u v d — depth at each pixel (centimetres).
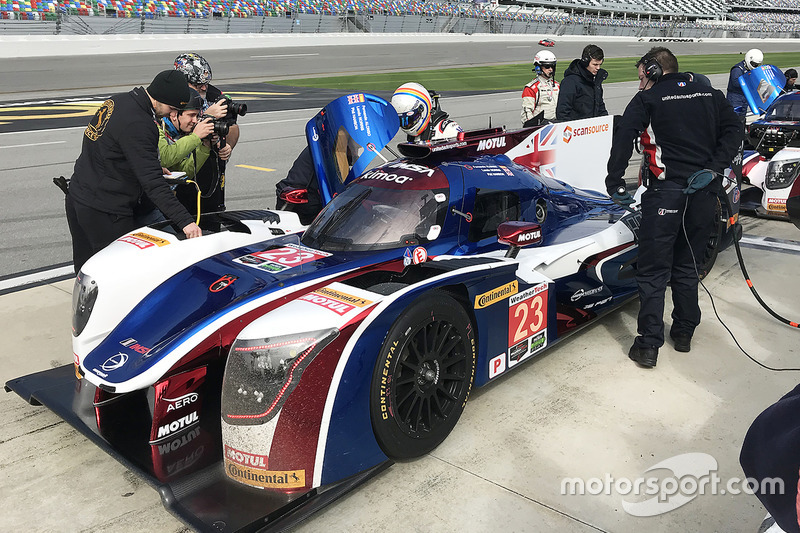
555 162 473
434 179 315
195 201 412
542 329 323
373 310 232
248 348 222
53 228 591
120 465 267
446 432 270
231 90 1667
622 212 423
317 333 222
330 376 224
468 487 246
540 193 364
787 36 7275
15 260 507
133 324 273
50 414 306
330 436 227
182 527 230
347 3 3981
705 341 368
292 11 3619
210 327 248
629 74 2208
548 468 257
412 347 249
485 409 300
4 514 237
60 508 240
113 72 1939
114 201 338
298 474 224
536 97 656
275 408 219
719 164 327
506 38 4519
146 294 290
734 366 338
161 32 2972
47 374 318
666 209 326
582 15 5966
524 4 5619
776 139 619
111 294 282
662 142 327
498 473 254
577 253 354
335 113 379
